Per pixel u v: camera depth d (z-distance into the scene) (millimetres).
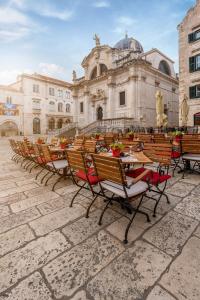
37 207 3609
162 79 27172
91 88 31000
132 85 23250
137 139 7883
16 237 2656
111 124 23109
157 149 3766
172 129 17688
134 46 27750
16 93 37219
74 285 1854
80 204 3695
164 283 1836
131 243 2455
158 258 2170
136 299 1689
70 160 3555
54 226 2924
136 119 23406
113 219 3080
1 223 3049
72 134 29922
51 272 2020
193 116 18734
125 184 2547
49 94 42750
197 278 1877
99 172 2926
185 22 19109
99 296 1732
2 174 6285
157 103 14977
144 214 2969
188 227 2762
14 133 37375
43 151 5039
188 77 19031
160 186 4465
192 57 18594
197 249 2291
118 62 26703
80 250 2354
